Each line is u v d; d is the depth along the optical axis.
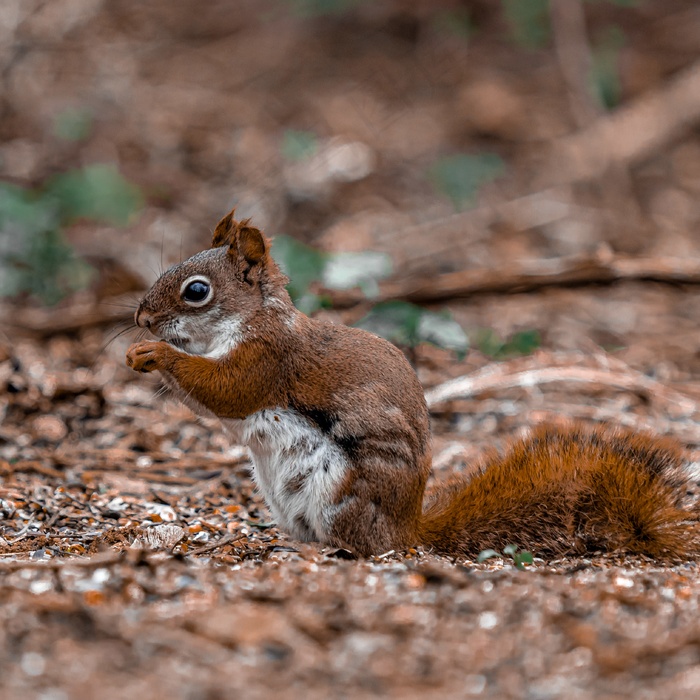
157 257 16.69
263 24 25.91
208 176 19.98
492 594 6.43
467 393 12.00
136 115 21.70
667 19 25.91
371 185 20.53
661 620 6.12
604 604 6.31
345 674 5.27
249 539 8.23
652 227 19.98
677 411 12.21
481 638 5.74
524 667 5.41
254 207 18.66
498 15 26.41
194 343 8.21
